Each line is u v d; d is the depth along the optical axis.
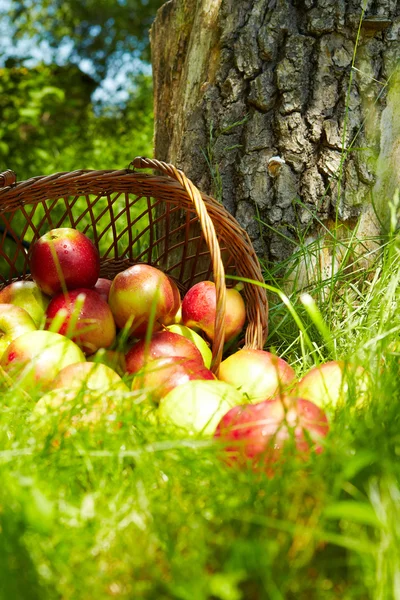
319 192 0.92
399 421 0.56
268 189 0.93
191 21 1.01
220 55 0.94
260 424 0.54
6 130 2.10
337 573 0.45
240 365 0.73
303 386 0.65
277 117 0.92
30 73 2.42
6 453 0.51
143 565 0.44
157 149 1.10
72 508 0.47
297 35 0.91
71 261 0.80
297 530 0.44
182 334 0.79
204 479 0.52
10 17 3.98
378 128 0.91
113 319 0.77
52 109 2.30
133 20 3.98
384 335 0.64
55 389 0.62
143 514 0.48
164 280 0.78
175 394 0.61
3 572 0.41
